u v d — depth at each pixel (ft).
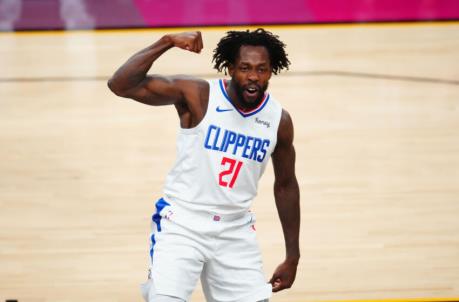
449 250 56.59
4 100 87.92
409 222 61.05
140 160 72.74
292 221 39.81
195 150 36.14
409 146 76.02
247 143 36.19
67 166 71.51
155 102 35.99
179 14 118.62
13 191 66.39
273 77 94.94
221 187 36.32
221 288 37.86
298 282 52.13
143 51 34.73
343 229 59.88
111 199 64.90
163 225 37.14
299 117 82.99
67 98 88.79
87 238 58.34
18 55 103.09
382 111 84.69
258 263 38.24
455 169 70.90
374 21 116.26
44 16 118.52
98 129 80.33
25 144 76.38
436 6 120.98
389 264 54.60
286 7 121.39
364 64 99.45
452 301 49.49
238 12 119.34
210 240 36.91
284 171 38.73
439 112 84.43
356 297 50.08
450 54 102.83
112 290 51.13
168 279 35.70
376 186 67.46
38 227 60.08
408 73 96.27
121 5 122.62
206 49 104.17
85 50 104.99
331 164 71.87
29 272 53.47
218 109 35.83
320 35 110.52
